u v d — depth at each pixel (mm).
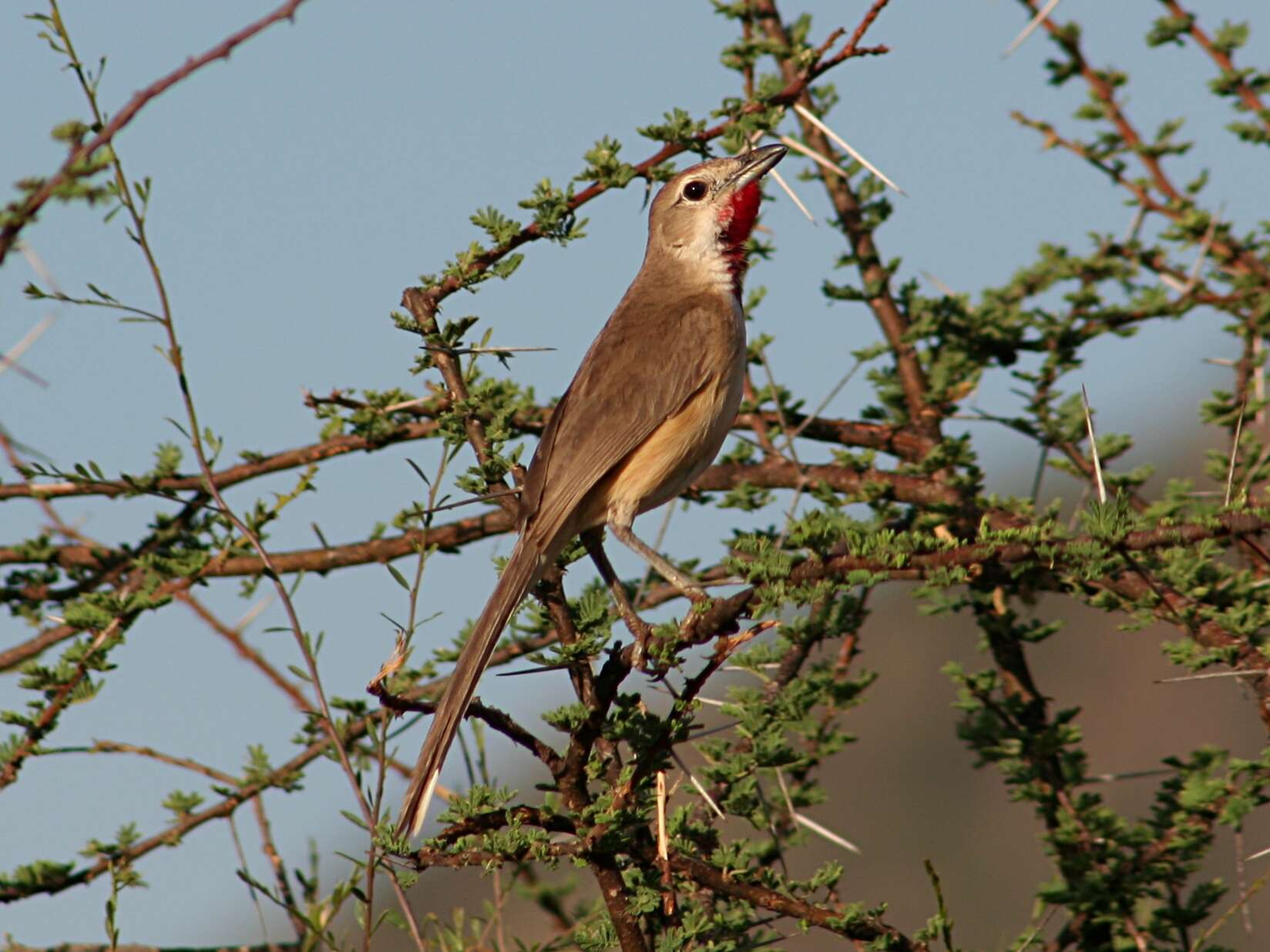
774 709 8961
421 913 15695
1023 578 10047
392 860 7844
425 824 8133
